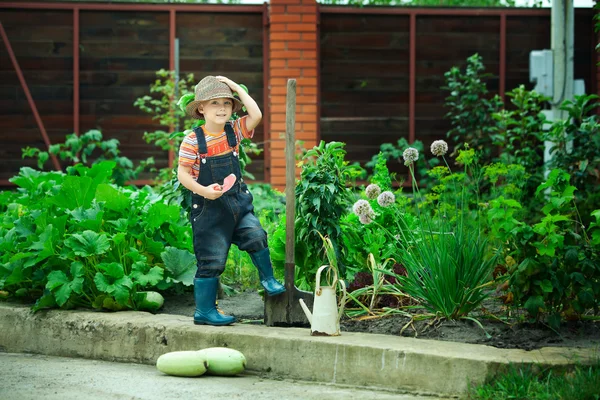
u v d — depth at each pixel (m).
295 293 5.00
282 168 9.63
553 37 8.92
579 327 4.85
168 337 4.90
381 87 10.05
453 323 4.84
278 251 5.52
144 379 4.47
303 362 4.50
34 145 9.96
